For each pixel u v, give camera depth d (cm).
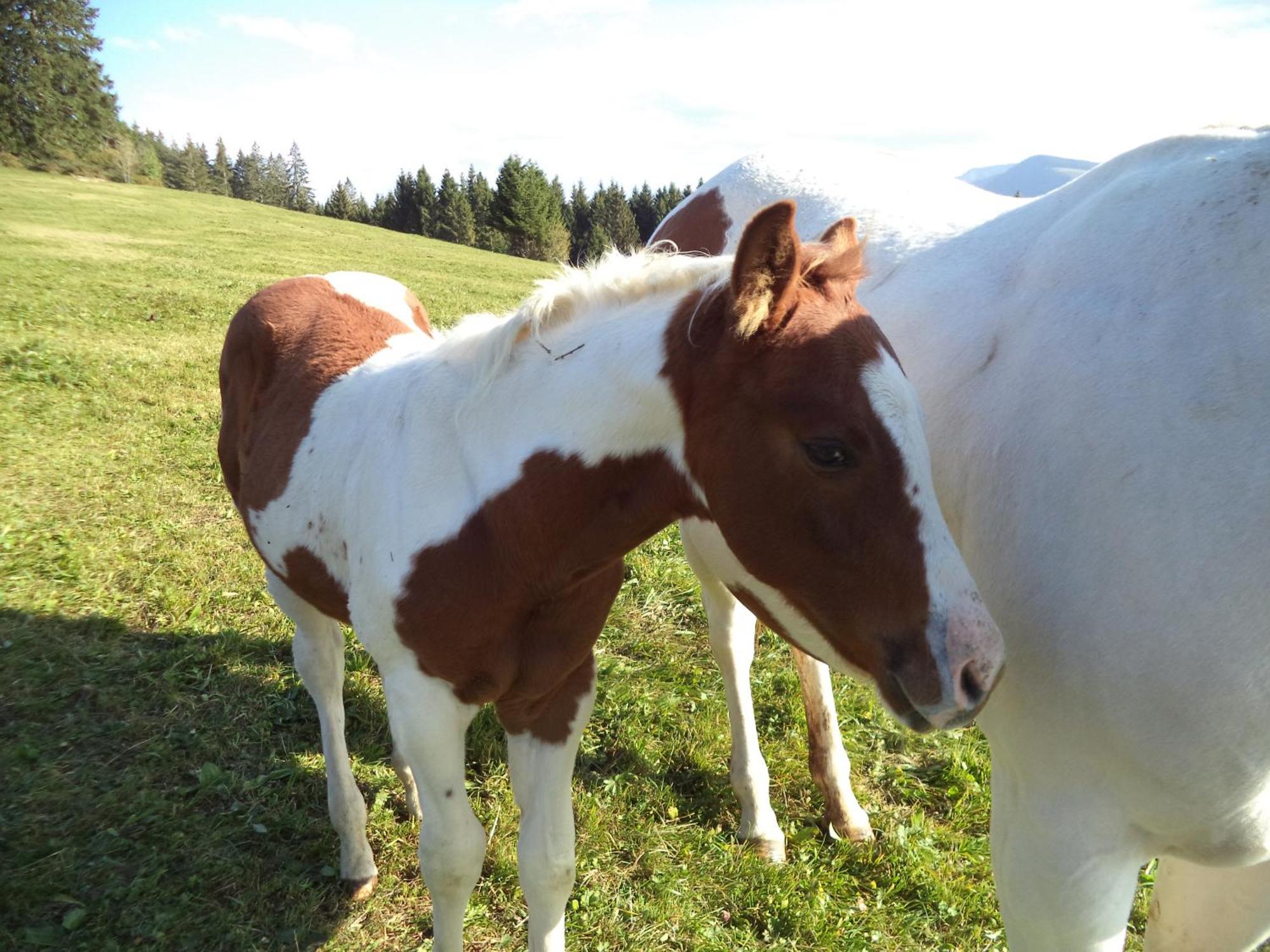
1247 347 140
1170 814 154
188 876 279
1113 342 157
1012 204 242
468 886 224
